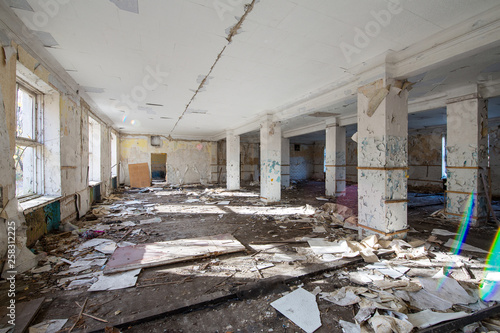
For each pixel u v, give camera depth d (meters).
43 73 3.83
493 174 9.90
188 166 14.85
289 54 3.76
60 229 4.52
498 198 9.45
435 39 3.24
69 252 3.59
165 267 3.15
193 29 3.08
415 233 4.59
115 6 2.61
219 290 2.58
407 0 2.51
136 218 5.99
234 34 3.20
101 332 1.94
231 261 3.36
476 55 3.63
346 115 8.87
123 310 2.24
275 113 7.86
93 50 3.66
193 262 3.32
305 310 2.24
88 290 2.56
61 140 4.61
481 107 5.14
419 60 3.52
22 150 4.01
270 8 2.64
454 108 5.45
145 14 2.76
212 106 7.23
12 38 2.92
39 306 2.21
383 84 3.88
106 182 9.57
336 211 6.09
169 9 2.66
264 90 5.58
